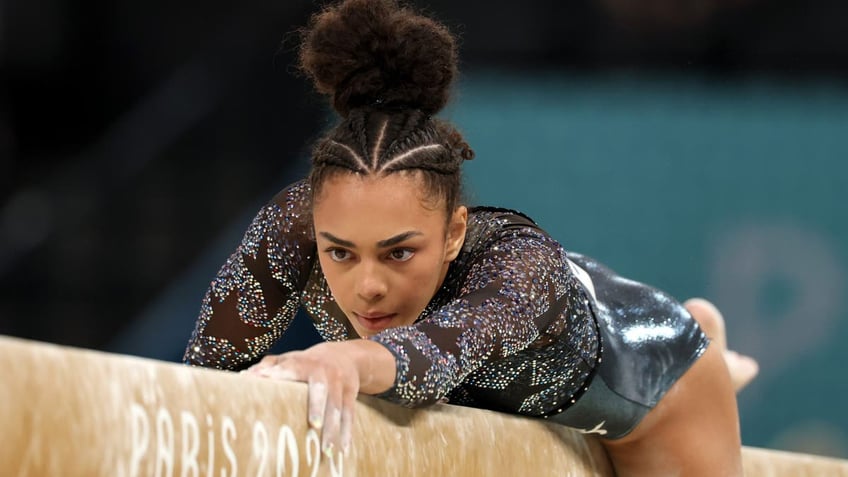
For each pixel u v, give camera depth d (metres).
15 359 4.34
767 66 25.27
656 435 9.29
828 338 20.47
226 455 5.18
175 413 5.01
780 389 20.50
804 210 20.97
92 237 28.52
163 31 31.50
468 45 26.17
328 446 5.70
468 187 8.13
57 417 4.45
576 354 8.33
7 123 31.78
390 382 6.32
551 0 26.05
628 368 8.86
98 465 4.60
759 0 25.47
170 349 24.77
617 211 21.19
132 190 28.61
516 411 8.71
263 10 28.73
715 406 9.40
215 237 27.78
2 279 28.11
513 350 7.27
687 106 21.69
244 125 28.14
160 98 29.55
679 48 25.64
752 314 20.75
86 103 31.98
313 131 25.86
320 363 5.90
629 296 9.48
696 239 21.05
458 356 6.76
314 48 7.91
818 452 20.20
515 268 7.46
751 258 20.89
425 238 7.15
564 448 8.65
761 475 10.05
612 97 21.89
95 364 4.73
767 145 21.17
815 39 25.23
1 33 31.92
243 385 5.43
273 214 8.54
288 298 8.74
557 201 21.28
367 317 7.20
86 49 31.97
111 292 28.05
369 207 6.98
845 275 20.58
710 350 9.45
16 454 4.27
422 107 7.78
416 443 6.57
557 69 25.80
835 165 20.95
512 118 21.61
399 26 7.70
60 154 31.84
